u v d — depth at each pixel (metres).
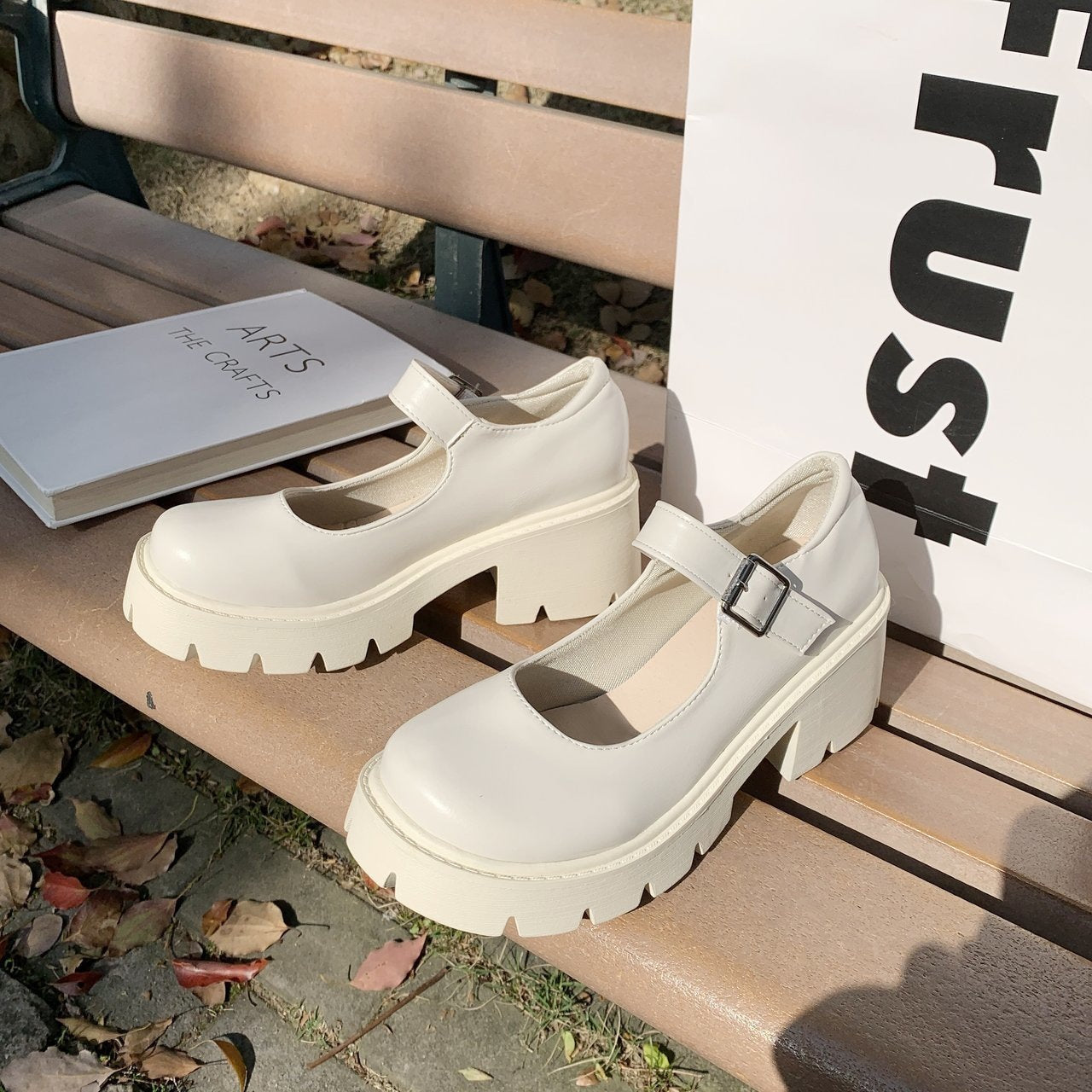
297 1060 1.11
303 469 1.29
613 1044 1.11
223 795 1.38
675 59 1.29
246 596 0.91
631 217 1.36
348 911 1.24
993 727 0.94
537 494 0.98
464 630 1.06
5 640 1.59
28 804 1.37
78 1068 1.09
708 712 0.79
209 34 2.80
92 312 1.58
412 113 1.50
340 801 0.87
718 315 1.01
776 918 0.77
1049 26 0.76
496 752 0.74
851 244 0.91
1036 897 0.81
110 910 1.23
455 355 1.46
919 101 0.83
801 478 0.86
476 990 1.17
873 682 0.91
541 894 0.72
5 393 1.24
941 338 0.90
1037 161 0.80
